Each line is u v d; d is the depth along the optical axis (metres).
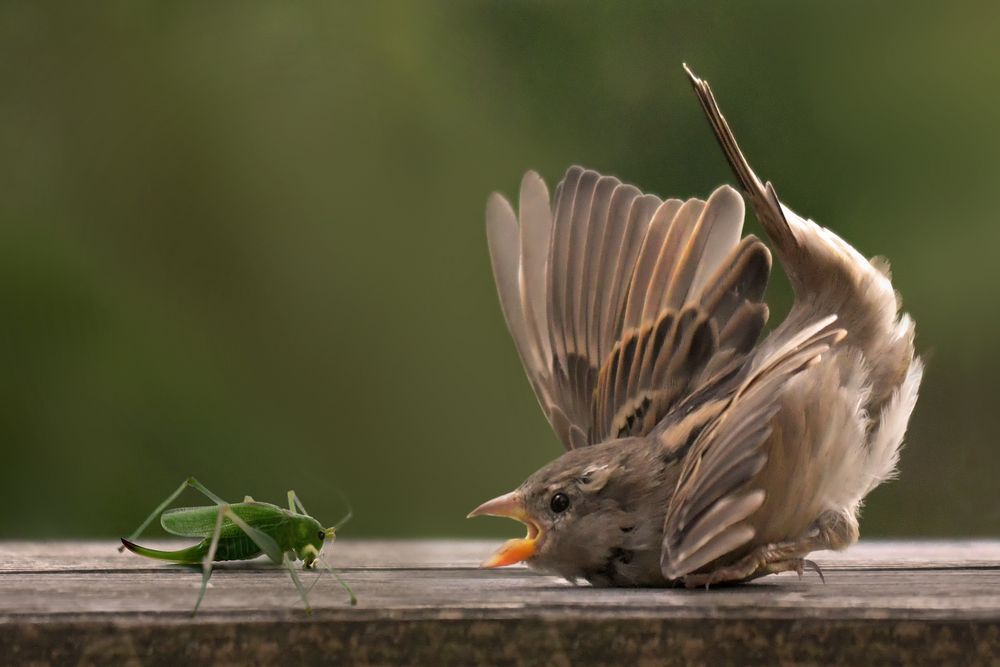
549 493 6.02
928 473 11.03
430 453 11.92
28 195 12.10
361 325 12.21
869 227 11.95
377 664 4.61
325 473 11.75
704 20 12.47
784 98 12.23
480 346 12.23
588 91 12.71
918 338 11.47
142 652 4.55
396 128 12.77
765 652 4.69
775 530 5.86
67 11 12.77
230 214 12.34
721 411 6.07
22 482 11.07
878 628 4.69
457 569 6.45
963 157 11.86
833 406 5.90
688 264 6.78
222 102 12.72
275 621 4.59
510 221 8.13
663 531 5.83
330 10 12.98
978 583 5.68
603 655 4.65
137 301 11.93
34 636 4.54
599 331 7.43
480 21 12.90
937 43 11.95
